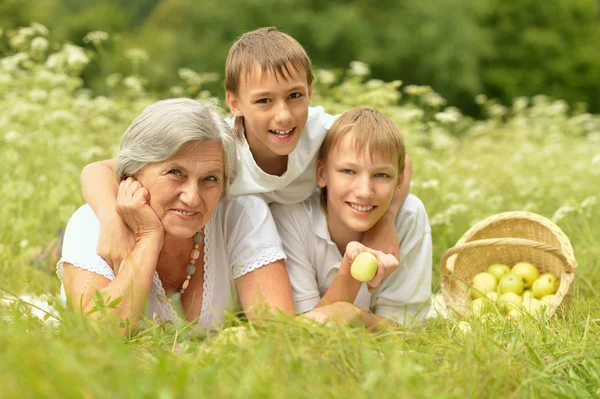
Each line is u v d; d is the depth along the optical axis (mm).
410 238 4027
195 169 3305
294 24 18281
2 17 16359
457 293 4293
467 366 2678
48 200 5641
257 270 3682
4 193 5648
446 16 18922
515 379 2703
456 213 5582
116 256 3418
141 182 3398
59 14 18766
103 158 6602
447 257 4082
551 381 2816
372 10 18938
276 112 3732
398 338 2934
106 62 15375
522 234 4441
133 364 2469
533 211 6152
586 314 3900
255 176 3875
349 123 3742
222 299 3703
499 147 8938
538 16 21688
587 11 22000
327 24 18188
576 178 7371
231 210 3783
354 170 3707
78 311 3021
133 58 8281
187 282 3625
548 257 4379
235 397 2299
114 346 2486
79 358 2336
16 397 2008
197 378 2449
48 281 4465
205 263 3637
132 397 2133
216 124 3350
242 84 3793
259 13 18484
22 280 4219
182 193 3328
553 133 9656
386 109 7109
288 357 2598
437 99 7797
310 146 3879
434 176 6629
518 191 6770
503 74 20969
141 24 20422
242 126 3920
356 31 18281
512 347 2918
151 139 3287
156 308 3568
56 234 5391
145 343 2988
